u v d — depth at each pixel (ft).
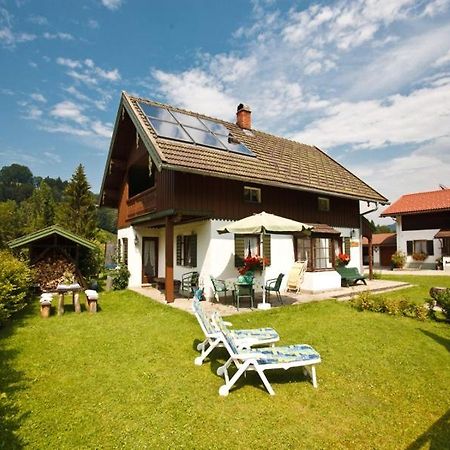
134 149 48.32
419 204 97.30
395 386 16.97
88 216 105.50
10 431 12.39
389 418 14.01
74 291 33.63
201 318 20.17
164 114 42.68
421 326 27.63
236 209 39.40
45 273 45.37
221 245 37.78
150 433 12.47
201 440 12.09
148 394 15.49
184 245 43.73
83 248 49.01
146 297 39.93
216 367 18.76
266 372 18.37
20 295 29.50
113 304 37.22
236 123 55.72
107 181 57.41
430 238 92.27
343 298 39.34
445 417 14.21
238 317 28.73
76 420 13.26
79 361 19.40
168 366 18.79
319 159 60.64
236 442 12.01
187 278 41.52
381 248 114.93
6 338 23.40
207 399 15.12
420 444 12.26
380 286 47.85
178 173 35.17
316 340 23.49
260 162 43.19
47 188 178.40
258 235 40.96
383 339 23.97
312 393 15.99
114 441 11.97
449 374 18.58
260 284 39.93
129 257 52.31
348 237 52.80
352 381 17.42
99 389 15.96
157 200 39.09
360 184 58.23
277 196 43.73
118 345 22.17
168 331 25.05
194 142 38.29
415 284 52.90
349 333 25.07
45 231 43.04
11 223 103.35
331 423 13.47
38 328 26.32
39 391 15.69
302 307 32.42
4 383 16.42
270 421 13.43
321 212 49.21
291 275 42.78
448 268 85.20
